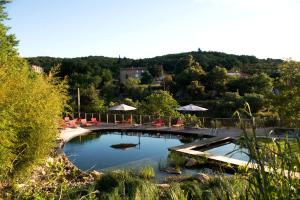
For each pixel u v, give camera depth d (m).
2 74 7.11
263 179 1.77
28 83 8.20
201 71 48.00
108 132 22.33
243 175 2.14
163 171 10.77
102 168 11.96
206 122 22.11
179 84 48.88
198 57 72.69
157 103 27.17
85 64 58.41
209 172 10.08
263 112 30.48
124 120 25.22
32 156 7.66
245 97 31.95
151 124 23.06
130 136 20.62
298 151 1.79
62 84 10.04
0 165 5.73
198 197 5.03
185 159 12.02
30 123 7.51
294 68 20.47
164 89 48.19
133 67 80.56
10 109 6.46
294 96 19.84
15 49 16.30
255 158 1.82
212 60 70.50
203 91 44.34
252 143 1.84
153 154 14.56
